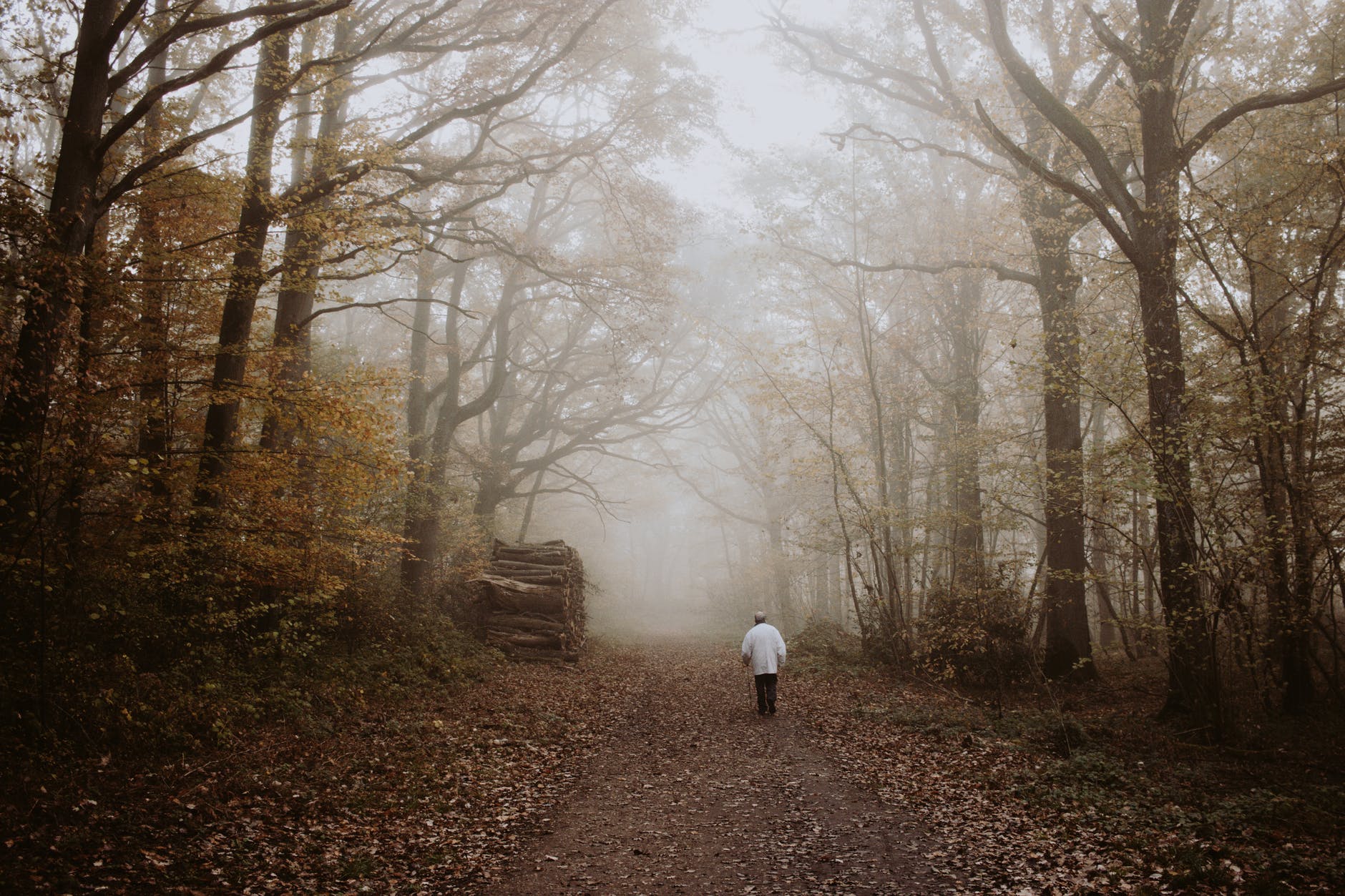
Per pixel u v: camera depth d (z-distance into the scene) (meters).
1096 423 22.19
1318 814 6.68
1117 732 10.13
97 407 8.89
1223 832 6.22
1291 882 5.09
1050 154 16.58
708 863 5.98
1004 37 12.79
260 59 12.59
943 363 25.55
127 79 9.27
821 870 5.79
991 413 25.58
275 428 11.31
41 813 5.39
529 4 16.12
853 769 8.95
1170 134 11.64
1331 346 10.87
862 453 18.27
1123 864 5.55
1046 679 14.84
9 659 6.94
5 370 7.39
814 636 21.77
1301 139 11.38
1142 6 11.93
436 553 19.03
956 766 8.80
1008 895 5.11
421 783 7.63
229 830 5.81
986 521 16.09
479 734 10.01
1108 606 16.33
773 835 6.67
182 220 11.12
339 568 12.12
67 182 8.63
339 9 9.60
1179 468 10.09
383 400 9.63
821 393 19.45
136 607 8.91
